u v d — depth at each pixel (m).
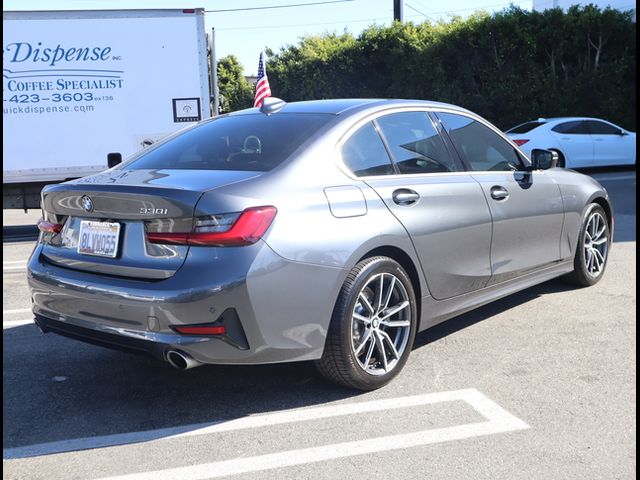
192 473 2.85
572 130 15.19
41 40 10.73
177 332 3.07
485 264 4.39
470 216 4.21
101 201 3.35
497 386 3.71
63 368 4.15
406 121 4.19
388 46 23.44
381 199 3.68
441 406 3.46
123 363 4.22
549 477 2.77
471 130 4.66
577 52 21.00
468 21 20.92
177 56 11.31
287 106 4.27
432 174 4.14
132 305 3.14
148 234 3.20
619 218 9.40
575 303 5.34
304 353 3.33
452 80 21.58
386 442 3.09
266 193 3.24
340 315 3.41
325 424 3.29
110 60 11.05
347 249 3.40
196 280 3.03
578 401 3.50
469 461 2.90
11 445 3.13
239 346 3.13
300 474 2.82
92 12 10.87
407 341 3.82
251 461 2.94
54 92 10.88
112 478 2.83
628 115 20.39
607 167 16.62
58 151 11.02
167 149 4.07
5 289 6.48
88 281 3.32
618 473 2.80
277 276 3.15
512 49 20.58
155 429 3.28
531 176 4.95
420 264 3.87
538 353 4.23
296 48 26.38
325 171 3.54
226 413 3.45
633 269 6.47
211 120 4.46
